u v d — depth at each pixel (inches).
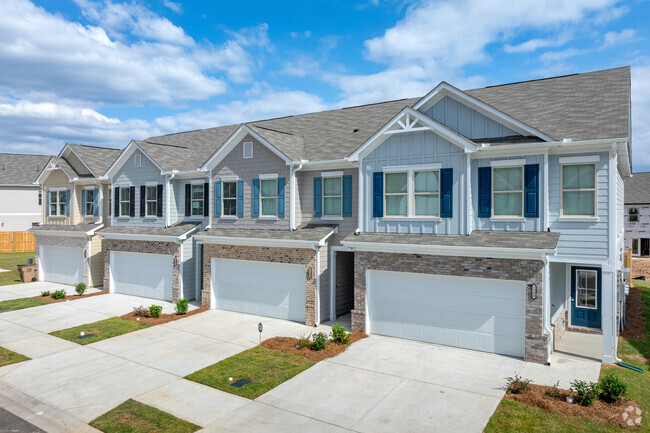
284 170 767.7
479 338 568.7
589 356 549.6
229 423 394.9
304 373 504.4
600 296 649.6
